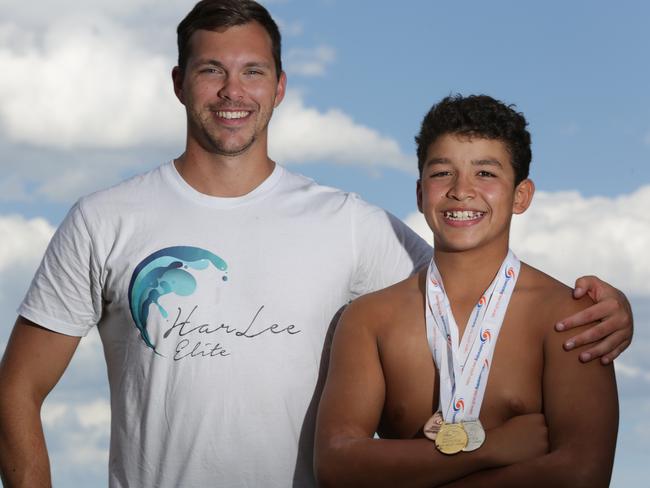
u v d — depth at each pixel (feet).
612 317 11.46
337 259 13.01
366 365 12.01
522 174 12.20
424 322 12.00
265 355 12.58
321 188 13.42
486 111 11.87
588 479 10.88
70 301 13.01
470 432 11.12
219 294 12.66
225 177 12.98
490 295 11.84
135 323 12.71
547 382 11.40
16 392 13.08
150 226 12.84
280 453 12.58
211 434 12.46
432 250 13.85
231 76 12.87
